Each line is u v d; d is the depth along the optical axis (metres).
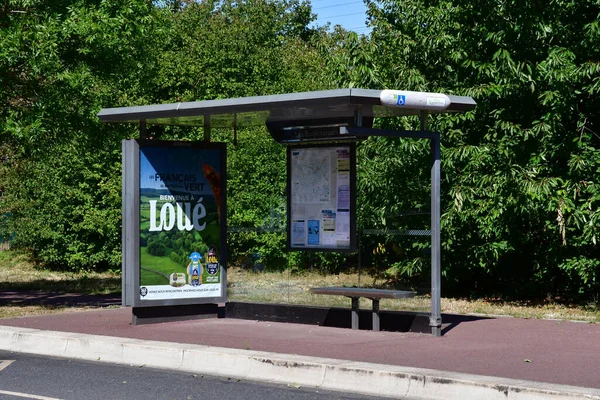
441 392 7.93
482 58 16.11
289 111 11.74
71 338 10.90
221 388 8.57
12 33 14.29
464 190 14.88
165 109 11.91
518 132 14.66
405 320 11.84
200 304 13.31
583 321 12.86
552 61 14.13
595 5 14.84
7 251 28.11
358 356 9.45
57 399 7.98
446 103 11.12
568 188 14.16
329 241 12.66
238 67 25.73
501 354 9.60
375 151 16.58
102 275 24.08
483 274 17.31
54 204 23.69
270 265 13.52
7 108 15.62
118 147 22.02
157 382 8.91
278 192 20.03
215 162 13.26
